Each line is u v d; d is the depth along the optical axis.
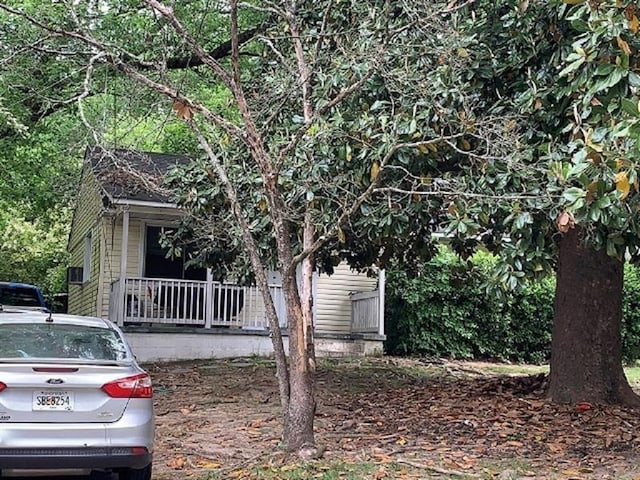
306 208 7.96
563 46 7.91
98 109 9.01
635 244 7.33
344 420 9.25
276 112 8.13
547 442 8.02
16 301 16.23
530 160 7.89
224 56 13.91
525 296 18.00
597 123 6.71
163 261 17.75
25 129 9.49
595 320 10.05
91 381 5.74
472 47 8.74
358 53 7.81
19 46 8.19
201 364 15.41
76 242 23.47
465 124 7.50
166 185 11.35
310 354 7.41
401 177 8.17
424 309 17.66
